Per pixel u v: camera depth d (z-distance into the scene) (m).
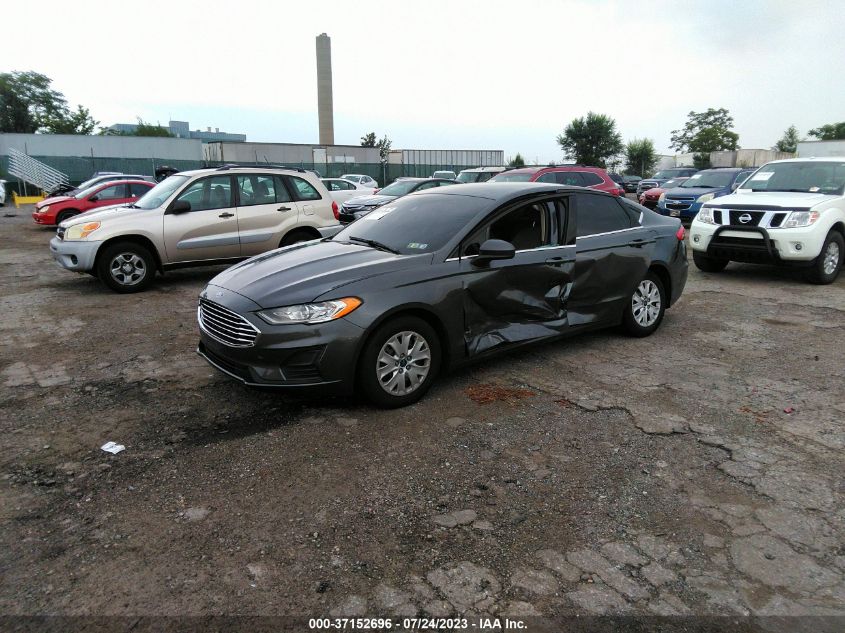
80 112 70.75
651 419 4.20
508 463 3.59
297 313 3.98
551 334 5.16
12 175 36.00
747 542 2.88
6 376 5.05
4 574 2.62
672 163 59.88
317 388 4.04
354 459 3.62
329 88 79.06
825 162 9.57
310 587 2.56
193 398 4.55
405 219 5.12
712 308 7.52
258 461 3.60
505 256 4.40
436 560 2.74
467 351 4.62
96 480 3.39
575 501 3.21
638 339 6.12
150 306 7.66
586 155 62.16
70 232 8.23
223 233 8.89
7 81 66.00
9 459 3.63
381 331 4.14
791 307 7.56
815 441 3.89
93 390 4.73
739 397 4.61
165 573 2.63
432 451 3.73
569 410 4.34
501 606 2.46
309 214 9.55
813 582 2.62
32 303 7.85
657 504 3.19
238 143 43.31
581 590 2.55
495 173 19.02
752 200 9.09
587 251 5.37
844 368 5.27
